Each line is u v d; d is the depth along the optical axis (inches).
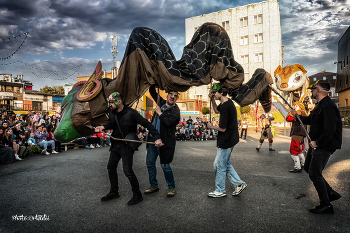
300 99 271.9
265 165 244.4
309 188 161.2
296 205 130.1
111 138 141.6
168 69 164.4
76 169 227.0
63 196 147.4
